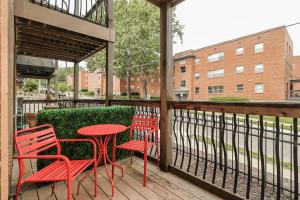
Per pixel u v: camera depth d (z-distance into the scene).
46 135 1.91
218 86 22.06
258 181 2.49
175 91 25.36
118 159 3.19
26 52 5.86
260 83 19.02
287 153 4.29
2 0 0.63
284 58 17.73
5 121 0.64
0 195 0.63
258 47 19.12
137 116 3.19
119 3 17.03
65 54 6.11
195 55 24.08
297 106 1.47
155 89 27.14
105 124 2.80
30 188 2.23
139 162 3.11
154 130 2.73
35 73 9.71
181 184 2.35
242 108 1.87
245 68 19.97
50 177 1.55
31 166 2.85
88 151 2.71
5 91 0.64
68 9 3.88
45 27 3.75
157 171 2.74
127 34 16.48
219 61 21.94
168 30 2.69
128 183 2.37
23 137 1.62
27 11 3.30
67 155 2.53
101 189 2.22
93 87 39.91
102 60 16.64
